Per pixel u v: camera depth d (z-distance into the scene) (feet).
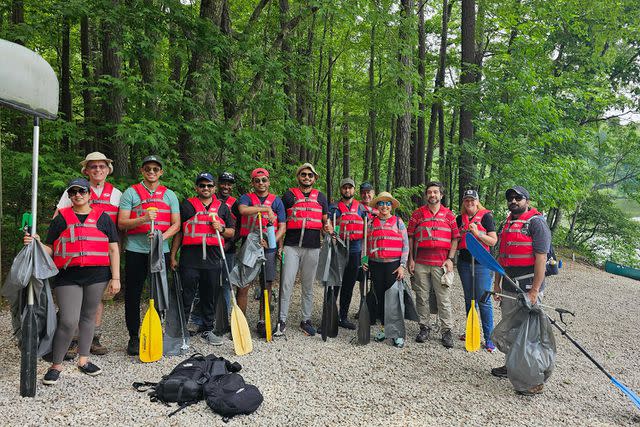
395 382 12.94
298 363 14.10
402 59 29.58
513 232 13.50
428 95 34.60
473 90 32.32
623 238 55.21
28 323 10.96
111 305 19.53
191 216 14.90
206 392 11.00
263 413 10.80
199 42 21.98
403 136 32.07
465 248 16.40
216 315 16.02
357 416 10.83
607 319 21.94
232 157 22.27
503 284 13.85
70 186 11.72
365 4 24.93
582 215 55.57
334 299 16.90
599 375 14.08
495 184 33.30
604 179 46.75
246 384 11.37
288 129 24.82
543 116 32.22
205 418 10.40
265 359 14.29
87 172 13.62
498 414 11.18
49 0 21.68
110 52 23.34
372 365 14.21
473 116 35.01
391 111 29.12
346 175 53.26
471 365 14.51
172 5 20.65
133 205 14.10
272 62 23.41
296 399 11.61
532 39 33.73
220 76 22.80
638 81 49.85
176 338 14.65
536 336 12.35
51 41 25.22
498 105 31.71
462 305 23.00
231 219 15.76
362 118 38.17
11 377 12.15
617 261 53.42
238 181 22.90
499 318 21.39
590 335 18.83
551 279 33.40
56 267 11.43
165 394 10.99
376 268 16.93
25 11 24.20
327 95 38.34
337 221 18.29
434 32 47.34
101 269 12.24
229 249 17.04
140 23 19.99
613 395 12.60
